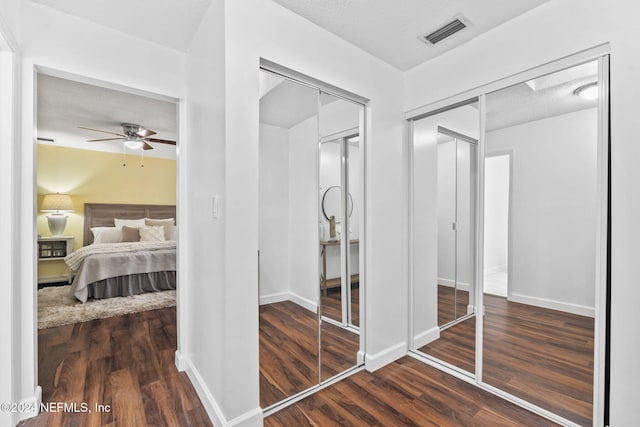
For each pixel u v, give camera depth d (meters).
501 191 1.99
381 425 1.67
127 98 3.23
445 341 2.39
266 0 1.70
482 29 1.99
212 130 1.70
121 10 1.75
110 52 1.92
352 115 2.27
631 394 1.45
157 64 2.10
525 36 1.83
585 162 1.64
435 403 1.86
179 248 2.26
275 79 1.85
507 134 1.94
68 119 3.96
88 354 2.54
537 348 1.84
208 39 1.75
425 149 2.47
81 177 5.68
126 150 5.83
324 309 2.20
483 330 2.07
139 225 5.89
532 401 1.83
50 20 1.73
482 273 2.08
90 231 5.66
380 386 2.04
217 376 1.67
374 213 2.27
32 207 1.71
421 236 2.50
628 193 1.46
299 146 2.03
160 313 3.60
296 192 2.05
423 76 2.41
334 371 2.21
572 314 1.71
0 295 1.55
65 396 1.94
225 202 1.54
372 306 2.25
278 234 1.99
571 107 1.68
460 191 2.27
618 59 1.49
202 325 1.91
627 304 1.46
